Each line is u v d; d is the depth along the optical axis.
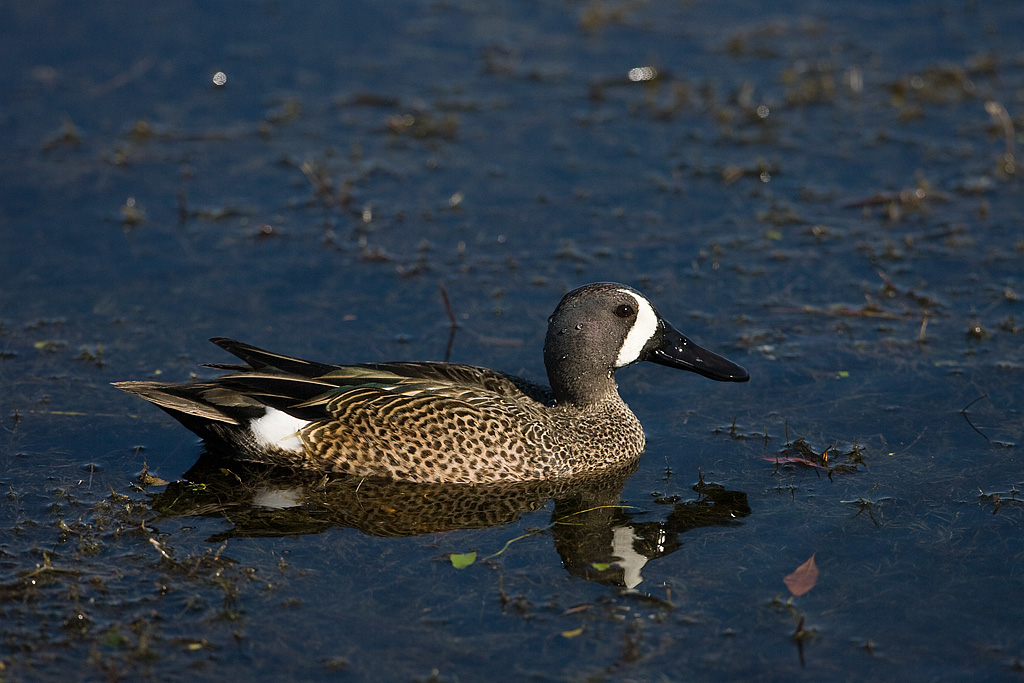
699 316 15.08
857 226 17.31
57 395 13.13
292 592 9.76
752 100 20.92
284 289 15.61
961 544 10.43
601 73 21.84
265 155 19.20
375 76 21.64
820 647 9.12
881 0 24.44
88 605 9.57
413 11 24.09
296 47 22.52
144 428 12.64
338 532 10.77
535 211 17.80
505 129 20.14
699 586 9.91
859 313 15.07
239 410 11.75
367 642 9.16
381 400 11.75
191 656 8.98
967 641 9.19
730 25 23.66
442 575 10.06
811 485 11.48
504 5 24.39
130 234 16.78
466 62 22.28
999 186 18.20
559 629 9.35
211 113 20.31
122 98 20.55
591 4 24.27
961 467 11.68
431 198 18.14
